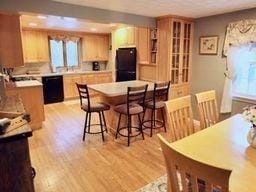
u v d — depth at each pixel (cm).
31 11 282
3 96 299
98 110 343
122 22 375
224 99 390
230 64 375
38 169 268
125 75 536
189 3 308
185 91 458
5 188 159
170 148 105
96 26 548
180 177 112
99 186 234
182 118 208
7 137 151
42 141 354
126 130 382
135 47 502
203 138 177
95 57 734
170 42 410
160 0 291
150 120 393
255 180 121
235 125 207
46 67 667
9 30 344
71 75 653
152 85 391
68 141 354
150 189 228
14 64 355
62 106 593
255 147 159
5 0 264
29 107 398
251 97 365
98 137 370
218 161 141
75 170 266
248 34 346
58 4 301
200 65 437
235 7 333
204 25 418
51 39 656
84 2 303
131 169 268
